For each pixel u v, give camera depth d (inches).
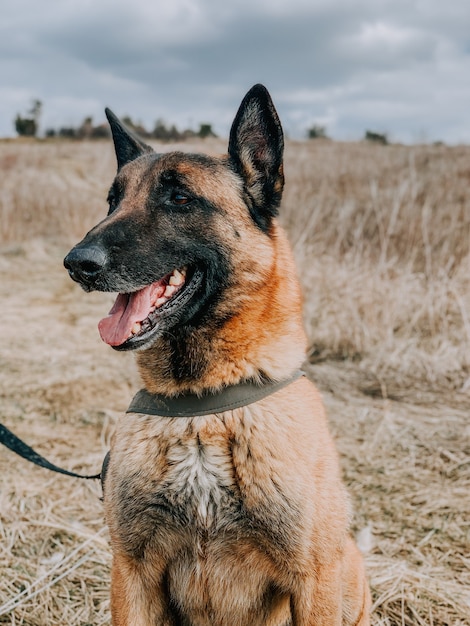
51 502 42.9
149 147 38.0
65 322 82.6
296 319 32.3
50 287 100.5
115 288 31.0
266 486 28.8
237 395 29.6
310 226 96.2
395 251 87.3
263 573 30.0
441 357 64.6
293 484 28.8
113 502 29.9
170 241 31.5
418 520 41.6
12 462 47.7
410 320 72.4
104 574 37.5
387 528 41.0
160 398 30.3
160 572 30.5
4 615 34.5
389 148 272.4
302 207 111.8
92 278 30.9
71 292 97.8
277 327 31.1
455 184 125.8
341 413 55.1
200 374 30.1
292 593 29.7
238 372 30.1
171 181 32.1
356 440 51.0
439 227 89.7
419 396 58.7
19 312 86.0
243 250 31.3
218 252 31.1
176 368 30.5
